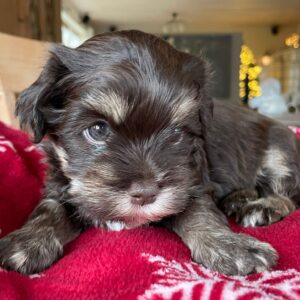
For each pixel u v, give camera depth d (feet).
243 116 0.72
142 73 0.45
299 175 0.71
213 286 0.35
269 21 3.60
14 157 0.61
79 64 0.48
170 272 0.38
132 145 0.45
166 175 0.44
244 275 0.40
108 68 0.45
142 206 0.43
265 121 0.75
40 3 1.36
